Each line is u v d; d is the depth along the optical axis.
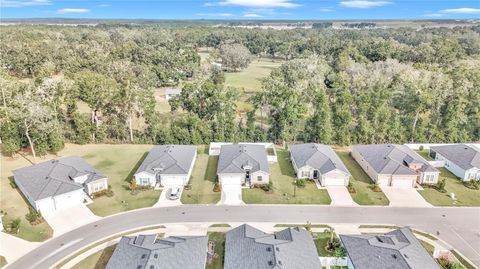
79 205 46.34
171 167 52.28
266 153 60.38
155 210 45.56
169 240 35.72
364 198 48.88
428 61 112.00
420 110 71.00
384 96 70.81
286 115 66.75
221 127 69.12
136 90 71.31
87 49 123.31
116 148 66.62
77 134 68.88
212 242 38.72
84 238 39.81
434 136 69.75
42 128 59.44
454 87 73.06
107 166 58.47
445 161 59.22
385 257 33.00
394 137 69.12
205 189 50.94
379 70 92.31
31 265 35.59
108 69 104.19
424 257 33.75
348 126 70.06
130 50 127.12
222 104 71.12
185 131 68.44
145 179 51.41
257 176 52.25
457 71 82.06
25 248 38.00
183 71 123.00
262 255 32.94
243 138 68.81
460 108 68.94
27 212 44.50
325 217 44.25
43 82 69.19
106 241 39.34
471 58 119.00
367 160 56.47
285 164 60.00
